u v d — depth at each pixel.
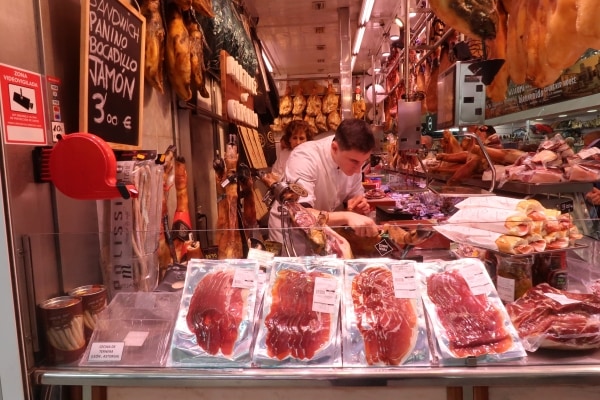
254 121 3.88
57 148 1.04
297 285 1.14
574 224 1.26
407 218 2.23
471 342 1.01
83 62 1.17
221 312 1.08
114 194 1.05
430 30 3.21
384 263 1.20
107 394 1.04
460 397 1.00
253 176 2.05
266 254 1.27
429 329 1.06
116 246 1.19
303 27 4.98
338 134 2.24
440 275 1.16
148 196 1.25
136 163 1.21
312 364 1.01
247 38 3.40
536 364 0.99
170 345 1.06
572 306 1.08
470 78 1.64
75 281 1.15
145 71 1.71
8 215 0.97
